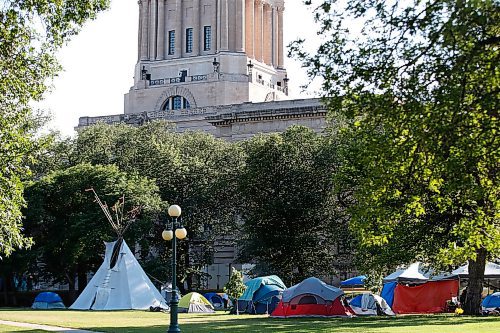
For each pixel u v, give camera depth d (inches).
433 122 875.4
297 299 2078.0
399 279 2377.0
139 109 5438.0
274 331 1414.9
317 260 3164.4
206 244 3550.7
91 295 2628.0
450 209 1642.5
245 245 3277.6
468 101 906.1
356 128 1089.4
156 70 5497.1
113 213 3004.4
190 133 4168.3
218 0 5344.5
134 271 2662.4
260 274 3198.8
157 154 3516.2
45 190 3157.0
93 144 3809.1
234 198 3417.8
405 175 999.0
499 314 2039.9
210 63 5319.9
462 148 893.2
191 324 1699.1
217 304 3095.5
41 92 1389.0
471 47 845.8
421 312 2287.2
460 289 2679.6
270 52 5728.3
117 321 1820.9
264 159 3216.0
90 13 1279.5
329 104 1002.7
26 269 3115.2
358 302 2220.7
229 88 5191.9
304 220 3115.2
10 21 1267.2
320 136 3496.6
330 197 3132.4
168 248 3346.5
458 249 1530.5
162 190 3425.2
